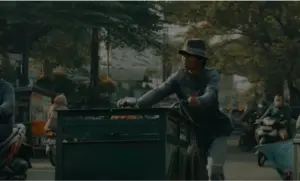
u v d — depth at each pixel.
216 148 7.06
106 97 34.38
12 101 8.95
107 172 6.09
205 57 6.91
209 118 7.04
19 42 29.45
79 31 30.05
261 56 34.03
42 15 28.36
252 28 33.16
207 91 6.72
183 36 35.38
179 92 7.03
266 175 13.95
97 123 6.16
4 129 9.30
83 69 35.25
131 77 41.16
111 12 30.45
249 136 22.50
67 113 6.20
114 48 35.03
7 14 28.02
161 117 6.06
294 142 8.26
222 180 7.15
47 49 32.50
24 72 29.84
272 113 17.47
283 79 34.44
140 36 34.03
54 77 31.53
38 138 20.17
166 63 37.62
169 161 6.18
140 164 6.06
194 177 7.07
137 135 6.11
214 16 32.91
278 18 32.88
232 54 35.38
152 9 33.19
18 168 10.52
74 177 6.13
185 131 7.09
